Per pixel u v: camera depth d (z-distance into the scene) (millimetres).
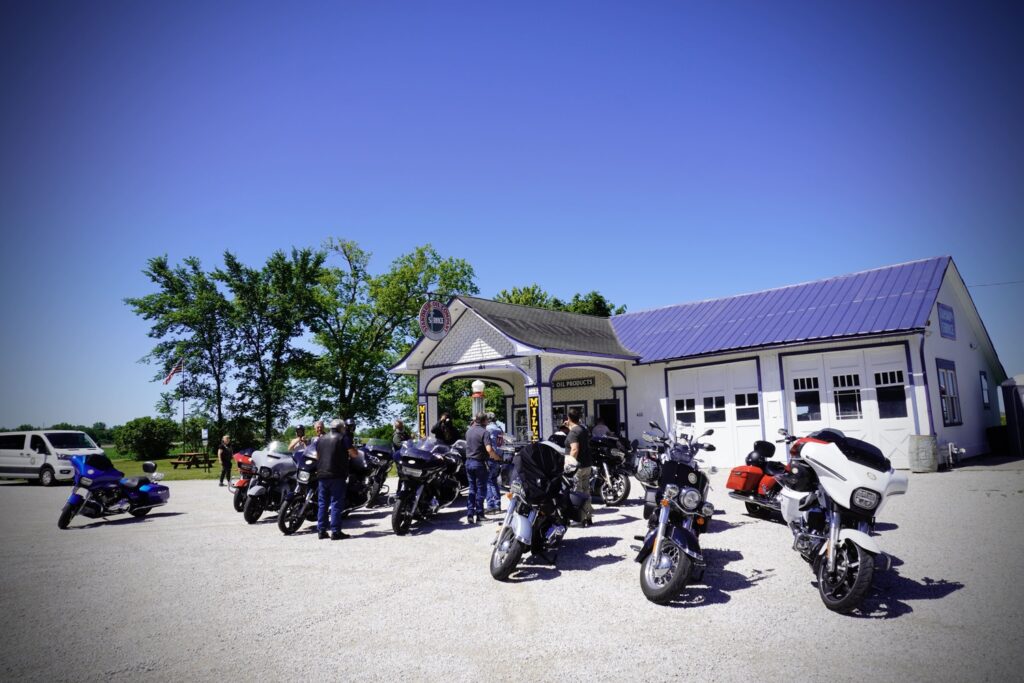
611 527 9398
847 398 16266
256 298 37500
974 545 7305
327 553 8367
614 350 20484
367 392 38219
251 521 11180
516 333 18156
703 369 19172
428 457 9625
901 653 4445
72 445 22484
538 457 7094
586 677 4191
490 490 10930
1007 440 18516
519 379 24281
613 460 11531
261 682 4270
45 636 5320
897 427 15406
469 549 8336
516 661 4492
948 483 12172
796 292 19781
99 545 9477
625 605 5699
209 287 37062
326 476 9375
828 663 4320
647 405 20391
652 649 4641
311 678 4309
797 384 17188
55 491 19359
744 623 5129
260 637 5168
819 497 5812
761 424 17750
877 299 16984
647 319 23094
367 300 39750
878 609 5344
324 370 37344
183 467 33250
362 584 6730
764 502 9195
